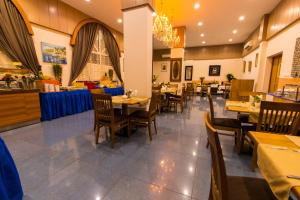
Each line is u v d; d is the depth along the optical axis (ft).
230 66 33.42
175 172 5.93
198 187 5.13
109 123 7.95
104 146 8.06
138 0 10.73
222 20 19.85
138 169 6.10
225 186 2.45
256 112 6.60
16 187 4.34
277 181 2.51
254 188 3.28
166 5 15.94
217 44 33.53
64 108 13.56
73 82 17.31
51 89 12.80
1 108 9.53
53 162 6.51
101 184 5.24
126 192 4.89
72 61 17.19
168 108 17.06
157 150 7.69
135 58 11.37
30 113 11.14
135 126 11.09
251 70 24.80
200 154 7.30
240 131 7.35
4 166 4.05
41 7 13.93
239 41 30.83
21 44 12.44
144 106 11.30
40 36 14.14
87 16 18.66
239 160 6.87
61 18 15.70
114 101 8.75
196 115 14.74
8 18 11.68
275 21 16.20
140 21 10.91
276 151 3.16
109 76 22.91
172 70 23.26
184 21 20.17
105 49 22.40
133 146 8.11
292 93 9.67
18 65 12.10
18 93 10.33
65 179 5.46
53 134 9.49
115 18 19.75
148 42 11.10
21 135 9.28
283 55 14.34
